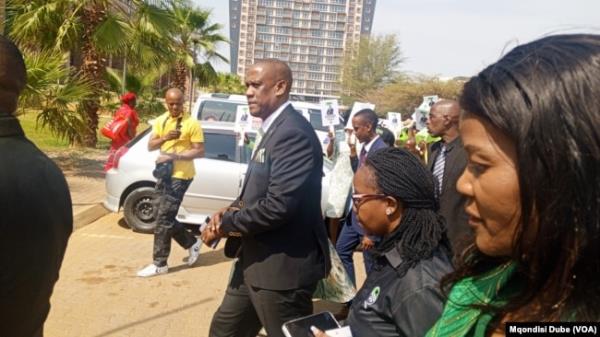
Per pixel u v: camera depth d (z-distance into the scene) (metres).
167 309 4.40
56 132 10.52
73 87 10.13
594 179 0.64
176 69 25.36
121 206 6.86
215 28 27.06
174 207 5.19
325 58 86.81
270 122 2.67
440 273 1.37
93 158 12.70
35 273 1.46
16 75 1.56
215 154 6.68
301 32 86.69
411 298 1.34
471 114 0.75
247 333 2.87
